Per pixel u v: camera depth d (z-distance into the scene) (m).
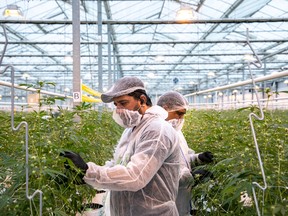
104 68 24.86
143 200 2.37
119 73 28.39
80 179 2.27
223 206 2.58
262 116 1.85
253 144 2.23
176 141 2.36
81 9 12.03
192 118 6.29
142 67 30.58
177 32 15.94
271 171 2.08
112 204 2.55
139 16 14.38
